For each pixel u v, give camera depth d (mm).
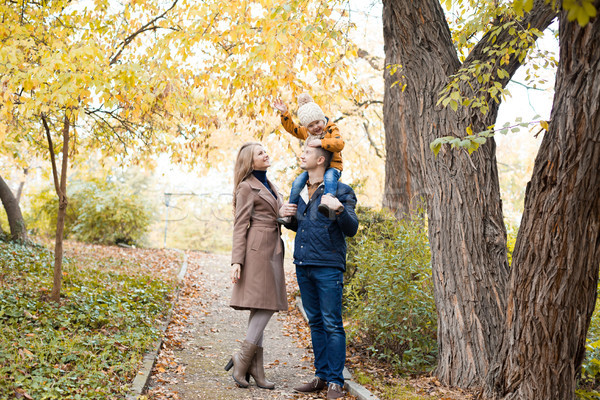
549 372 2980
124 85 4539
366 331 4664
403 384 3852
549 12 4105
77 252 10344
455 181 3934
